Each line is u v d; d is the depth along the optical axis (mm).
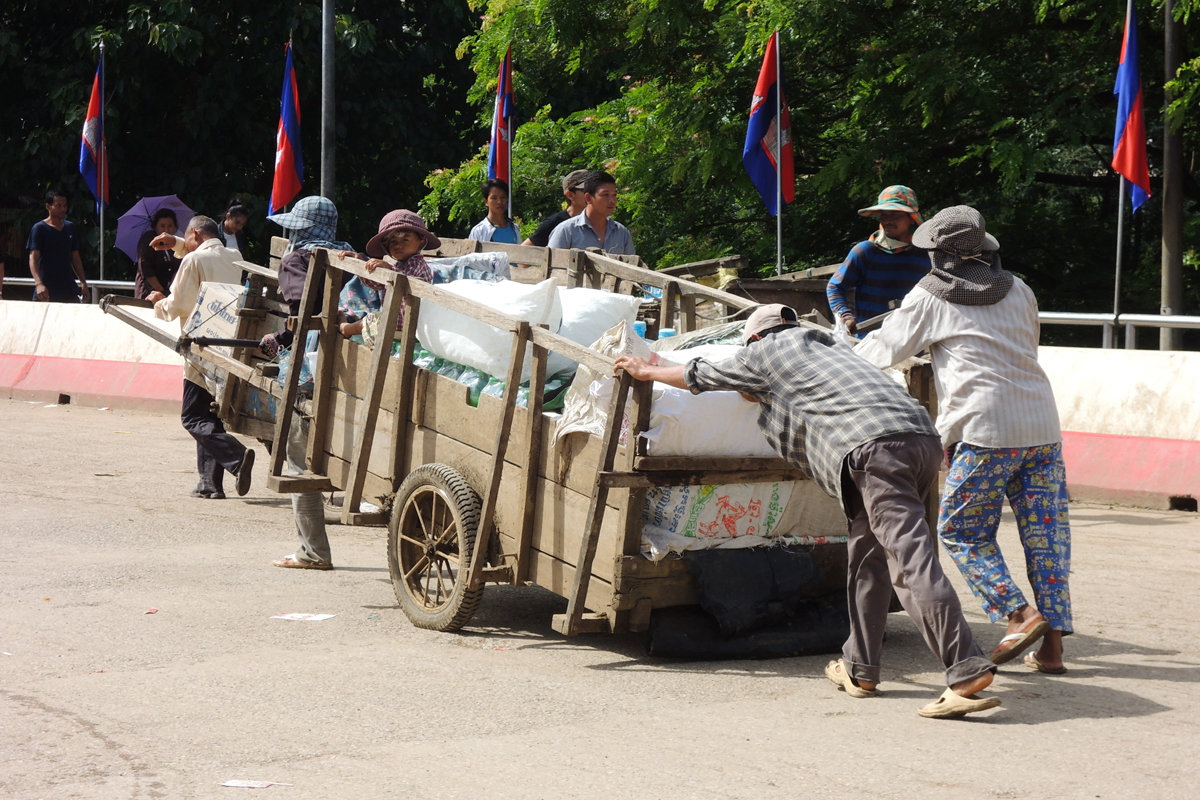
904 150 14859
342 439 6324
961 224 4953
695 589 5145
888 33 14781
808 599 5496
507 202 10570
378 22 22547
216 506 8898
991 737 4211
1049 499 5059
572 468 5176
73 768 3797
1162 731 4289
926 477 4562
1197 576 6969
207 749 3982
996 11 14055
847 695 4742
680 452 4996
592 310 6000
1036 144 13781
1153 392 9492
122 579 6516
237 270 8961
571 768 3844
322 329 6402
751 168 11180
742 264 9016
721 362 4801
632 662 5195
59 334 15391
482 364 5637
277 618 5797
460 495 5492
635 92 17016
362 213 23156
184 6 19984
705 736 4184
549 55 17703
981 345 4957
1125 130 11078
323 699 4547
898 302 7281
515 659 5203
